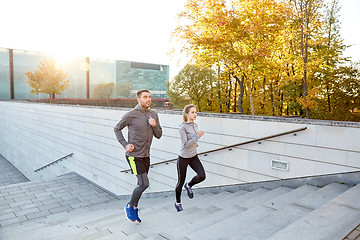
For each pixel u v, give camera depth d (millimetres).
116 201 9008
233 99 16547
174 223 3750
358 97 13016
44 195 9680
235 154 5629
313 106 11617
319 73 13641
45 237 4590
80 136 11656
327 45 13273
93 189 10391
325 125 4301
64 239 4164
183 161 3980
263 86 13547
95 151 10664
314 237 2287
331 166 4273
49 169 15305
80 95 36344
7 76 32469
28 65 33781
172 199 6742
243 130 5438
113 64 39188
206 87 16078
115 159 9547
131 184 8891
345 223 2541
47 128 15203
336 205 3000
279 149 4906
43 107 15586
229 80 14938
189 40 10328
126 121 3486
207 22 10039
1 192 9961
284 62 11672
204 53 10641
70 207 8547
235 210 3906
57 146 14055
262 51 9992
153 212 4859
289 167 4789
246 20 10281
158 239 2967
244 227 2775
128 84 38406
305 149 4562
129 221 4203
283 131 4809
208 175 6230
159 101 32094
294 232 2391
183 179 4129
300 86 13430
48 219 7285
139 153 3553
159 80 45062
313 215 2744
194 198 5781
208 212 4137
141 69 42531
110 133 9680
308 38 12086
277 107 14438
